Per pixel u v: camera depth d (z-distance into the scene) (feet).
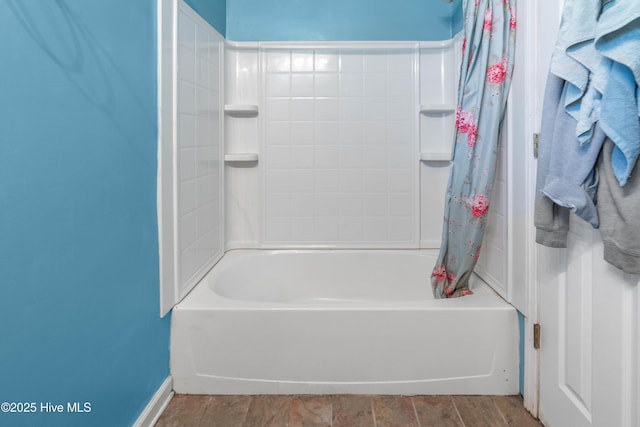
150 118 4.60
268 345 5.07
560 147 3.45
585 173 3.21
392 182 7.75
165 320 4.97
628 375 3.12
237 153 7.77
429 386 5.04
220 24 7.35
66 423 3.18
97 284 3.60
